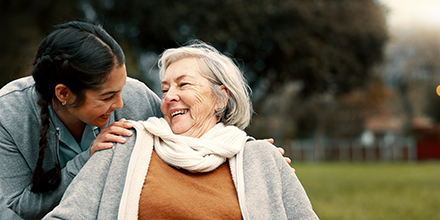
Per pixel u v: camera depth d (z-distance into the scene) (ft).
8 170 5.44
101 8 36.76
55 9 31.63
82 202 4.69
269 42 43.09
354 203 20.77
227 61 5.97
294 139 92.22
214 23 38.73
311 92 49.80
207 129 5.70
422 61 95.66
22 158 5.56
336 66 46.68
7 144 5.41
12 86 5.70
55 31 5.12
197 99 5.58
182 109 5.63
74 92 4.95
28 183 5.58
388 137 117.91
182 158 4.95
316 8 44.09
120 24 39.29
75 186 4.80
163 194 4.79
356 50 49.24
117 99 5.25
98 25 5.36
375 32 48.78
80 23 5.16
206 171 5.08
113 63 4.95
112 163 5.00
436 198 22.80
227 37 39.17
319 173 40.11
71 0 32.78
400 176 37.40
